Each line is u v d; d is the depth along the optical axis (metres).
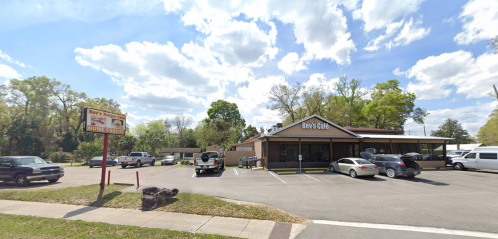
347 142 23.02
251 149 32.03
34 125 46.22
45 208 7.70
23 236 5.25
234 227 5.75
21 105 48.16
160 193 8.02
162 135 53.59
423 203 8.36
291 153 21.78
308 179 14.20
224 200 8.59
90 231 5.51
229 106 61.69
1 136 43.12
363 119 41.19
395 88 39.09
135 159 26.75
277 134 20.20
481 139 34.06
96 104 54.78
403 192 10.42
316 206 7.89
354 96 43.06
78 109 54.28
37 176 12.06
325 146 22.69
